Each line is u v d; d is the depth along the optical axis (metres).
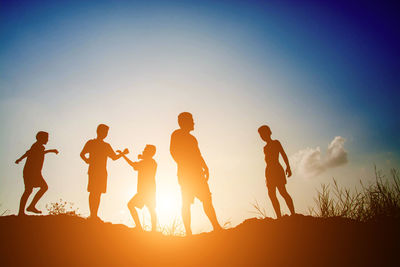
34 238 4.43
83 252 4.21
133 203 5.81
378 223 4.76
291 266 3.79
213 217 5.05
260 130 5.88
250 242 4.48
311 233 4.58
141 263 4.04
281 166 5.55
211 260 4.10
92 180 5.52
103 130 6.02
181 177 5.08
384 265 3.61
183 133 5.37
